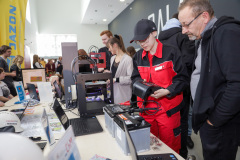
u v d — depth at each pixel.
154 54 1.25
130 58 1.82
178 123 1.31
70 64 1.70
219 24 0.87
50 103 1.98
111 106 1.17
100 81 1.52
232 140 0.97
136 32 1.19
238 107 0.84
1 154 0.30
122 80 1.72
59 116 1.06
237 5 2.30
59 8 9.33
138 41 1.22
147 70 1.34
